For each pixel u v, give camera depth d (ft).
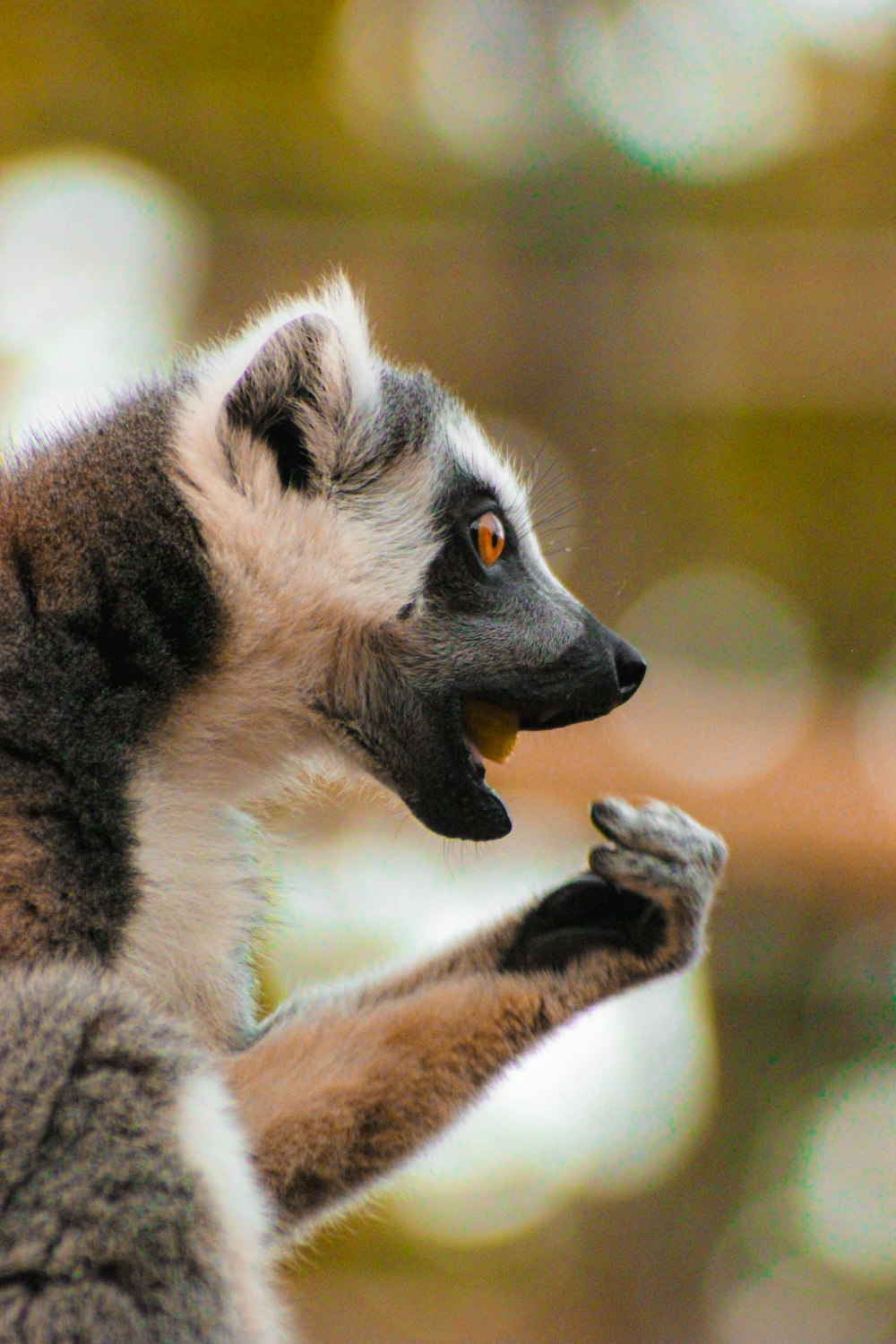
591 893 20.62
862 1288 58.08
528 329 59.47
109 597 17.46
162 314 58.75
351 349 20.38
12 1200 13.97
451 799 20.42
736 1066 58.65
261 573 18.78
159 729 17.81
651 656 69.56
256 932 20.49
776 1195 58.75
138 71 67.10
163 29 67.15
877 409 62.49
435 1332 49.29
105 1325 13.74
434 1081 19.38
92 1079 14.57
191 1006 18.08
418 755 20.35
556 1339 52.90
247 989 20.04
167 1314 14.02
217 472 18.75
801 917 52.75
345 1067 19.20
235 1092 18.72
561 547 26.68
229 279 59.06
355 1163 19.17
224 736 18.81
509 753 21.20
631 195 71.46
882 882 49.01
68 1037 14.62
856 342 60.29
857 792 49.47
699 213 73.51
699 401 60.49
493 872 35.78
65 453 19.17
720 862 20.92
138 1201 14.20
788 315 60.08
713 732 50.14
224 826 19.39
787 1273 57.98
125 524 17.92
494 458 22.39
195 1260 14.32
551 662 20.75
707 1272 57.62
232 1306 14.55
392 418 20.95
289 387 19.53
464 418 22.43
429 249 59.41
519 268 59.88
